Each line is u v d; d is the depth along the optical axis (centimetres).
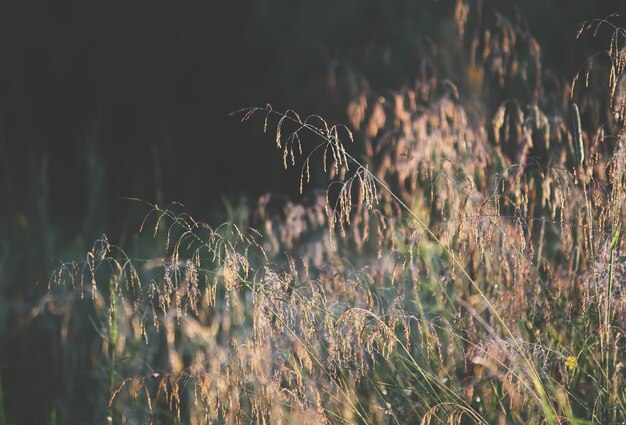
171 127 1692
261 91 1664
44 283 922
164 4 1742
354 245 750
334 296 557
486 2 1014
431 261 619
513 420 507
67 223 1276
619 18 1191
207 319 691
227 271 480
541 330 551
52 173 1512
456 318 547
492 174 654
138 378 584
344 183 480
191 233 498
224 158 1628
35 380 766
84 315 820
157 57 1750
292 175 1486
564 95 733
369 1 1574
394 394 538
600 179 514
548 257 631
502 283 559
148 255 965
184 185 1511
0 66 1744
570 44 1217
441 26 1340
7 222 1113
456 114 702
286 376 485
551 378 476
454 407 484
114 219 1249
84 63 1753
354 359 495
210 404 484
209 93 1711
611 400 461
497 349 487
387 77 1488
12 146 1702
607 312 465
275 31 1683
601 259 491
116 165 1608
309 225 872
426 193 686
